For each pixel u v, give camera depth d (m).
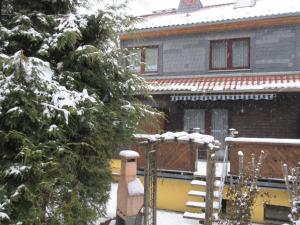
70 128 6.90
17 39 7.45
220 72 17.41
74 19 7.54
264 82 15.17
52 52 7.59
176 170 12.27
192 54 18.08
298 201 8.60
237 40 17.16
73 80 7.28
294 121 15.25
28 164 6.01
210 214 9.07
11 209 5.76
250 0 19.02
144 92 8.84
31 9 7.98
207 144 8.88
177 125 17.31
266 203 10.52
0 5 7.79
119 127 8.17
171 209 12.32
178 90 15.50
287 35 16.12
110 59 8.05
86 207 7.15
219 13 18.62
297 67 15.96
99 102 7.33
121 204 9.16
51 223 6.16
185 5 21.31
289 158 10.70
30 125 6.48
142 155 12.70
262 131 15.79
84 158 7.40
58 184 6.48
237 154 11.20
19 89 5.96
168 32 18.47
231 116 16.39
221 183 10.53
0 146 6.43
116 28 8.12
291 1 17.98
